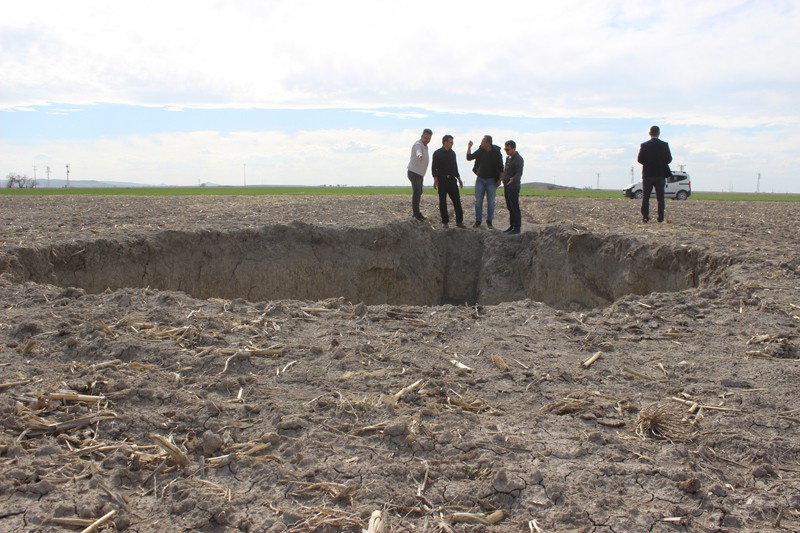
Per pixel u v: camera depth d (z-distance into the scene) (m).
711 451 3.69
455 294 13.24
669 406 4.26
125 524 3.00
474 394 4.46
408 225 12.92
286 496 3.21
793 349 5.28
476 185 13.73
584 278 11.34
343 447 3.63
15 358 4.84
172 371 4.68
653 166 13.79
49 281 9.14
